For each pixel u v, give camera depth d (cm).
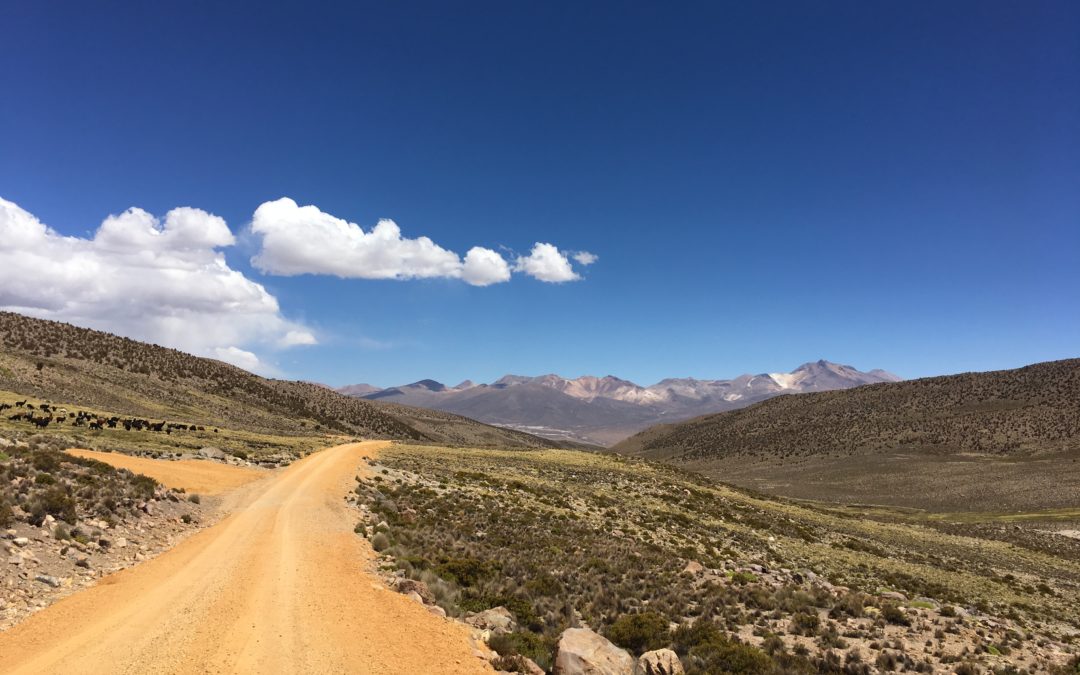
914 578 3891
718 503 6419
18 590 1420
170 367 11994
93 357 10462
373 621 1498
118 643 1216
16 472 2202
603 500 5194
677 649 1692
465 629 1548
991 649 2134
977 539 7275
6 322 10206
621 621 1817
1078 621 3325
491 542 3064
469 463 6762
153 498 2709
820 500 14950
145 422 6378
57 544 1762
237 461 5200
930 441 18275
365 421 16200
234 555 2117
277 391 14475
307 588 1745
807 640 2042
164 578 1741
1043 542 7356
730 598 2480
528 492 5138
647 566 2975
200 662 1152
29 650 1145
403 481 4897
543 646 1507
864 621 2392
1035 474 13950
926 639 2203
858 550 5097
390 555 2395
